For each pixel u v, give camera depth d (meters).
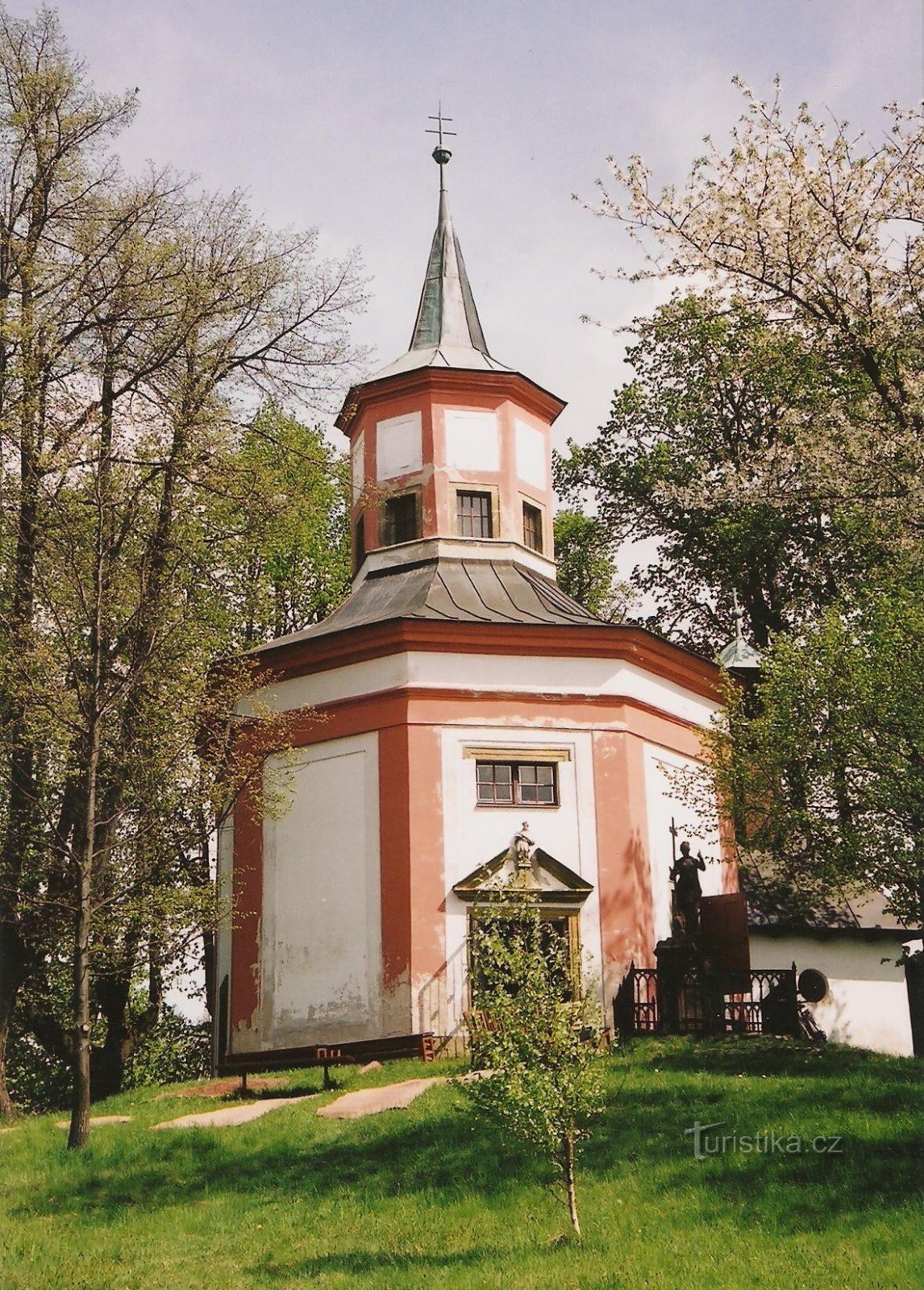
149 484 22.45
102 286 22.91
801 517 36.47
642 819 25.33
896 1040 28.92
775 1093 17.03
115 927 22.23
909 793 22.05
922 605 23.05
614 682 25.72
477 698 24.97
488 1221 13.96
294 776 25.42
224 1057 25.58
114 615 20.80
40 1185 16.41
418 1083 19.56
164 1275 13.24
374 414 29.72
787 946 29.02
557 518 41.81
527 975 14.38
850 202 19.88
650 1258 12.35
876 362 19.92
